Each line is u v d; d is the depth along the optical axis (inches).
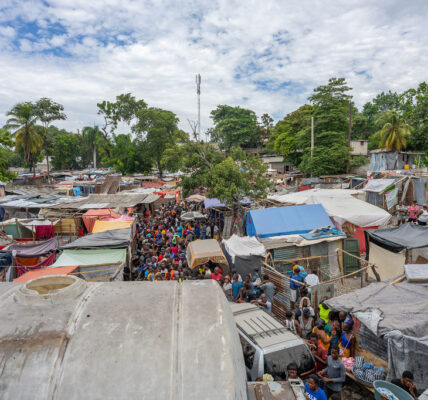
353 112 2289.6
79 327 87.6
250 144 2997.0
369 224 588.7
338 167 1470.2
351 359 274.4
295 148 1883.6
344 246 526.3
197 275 509.4
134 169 2374.5
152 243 709.3
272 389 192.4
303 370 236.1
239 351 98.3
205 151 838.5
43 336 84.4
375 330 238.8
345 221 586.6
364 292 286.7
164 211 1135.6
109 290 104.7
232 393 79.1
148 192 1285.7
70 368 80.1
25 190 1256.2
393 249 450.3
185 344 85.9
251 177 780.6
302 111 2203.5
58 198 1101.7
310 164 1485.0
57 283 111.0
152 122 2281.0
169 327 89.5
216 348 85.4
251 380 236.2
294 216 595.2
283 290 396.5
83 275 456.8
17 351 81.3
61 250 509.4
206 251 505.0
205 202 951.0
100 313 92.4
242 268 475.2
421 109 1470.2
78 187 1444.4
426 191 821.2
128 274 514.6
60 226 804.0
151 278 478.9
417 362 218.1
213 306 98.1
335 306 273.0
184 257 604.1
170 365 82.0
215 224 904.9
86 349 83.0
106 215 788.0
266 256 468.4
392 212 824.9
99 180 1775.3
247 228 630.5
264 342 244.8
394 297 271.1
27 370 79.1
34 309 93.3
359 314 252.8
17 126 1903.3
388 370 231.8
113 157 2445.9
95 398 77.5
